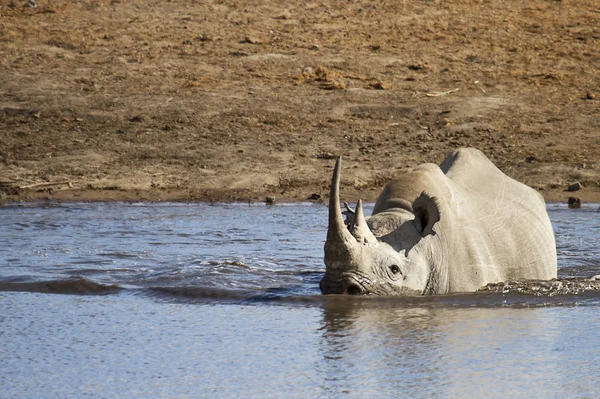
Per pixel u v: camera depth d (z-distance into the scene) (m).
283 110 76.44
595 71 89.00
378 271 32.34
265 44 89.50
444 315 32.12
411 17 98.19
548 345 29.03
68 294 36.16
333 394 25.00
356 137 73.00
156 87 79.56
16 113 74.19
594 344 29.17
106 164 67.19
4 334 30.88
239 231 49.34
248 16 96.12
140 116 74.25
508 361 27.52
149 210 57.03
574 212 57.38
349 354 28.25
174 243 45.78
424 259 33.28
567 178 67.06
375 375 26.42
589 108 80.25
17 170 65.69
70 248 44.22
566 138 74.06
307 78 82.94
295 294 35.16
